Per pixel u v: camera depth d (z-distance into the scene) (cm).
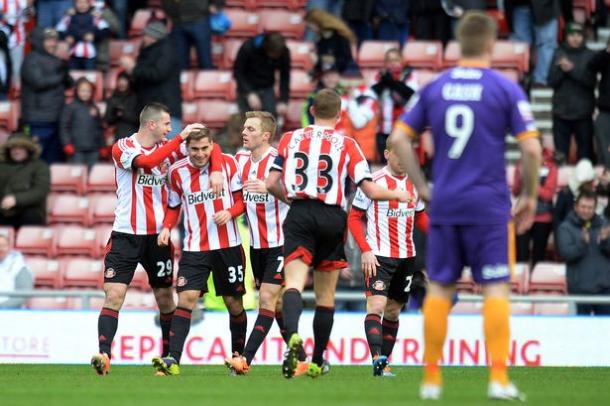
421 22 7069
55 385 3344
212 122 6894
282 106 6425
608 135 6412
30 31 7112
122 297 3903
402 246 4075
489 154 2647
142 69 6234
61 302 5872
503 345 2652
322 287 3525
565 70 6400
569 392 3170
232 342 4141
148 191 3903
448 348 5081
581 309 5416
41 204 6228
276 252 3962
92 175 6531
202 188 3906
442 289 2698
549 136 6738
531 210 2677
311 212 3384
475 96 2655
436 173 2688
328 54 6347
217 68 7356
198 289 3909
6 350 5116
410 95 6106
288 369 3284
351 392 3022
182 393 2998
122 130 6356
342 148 3406
